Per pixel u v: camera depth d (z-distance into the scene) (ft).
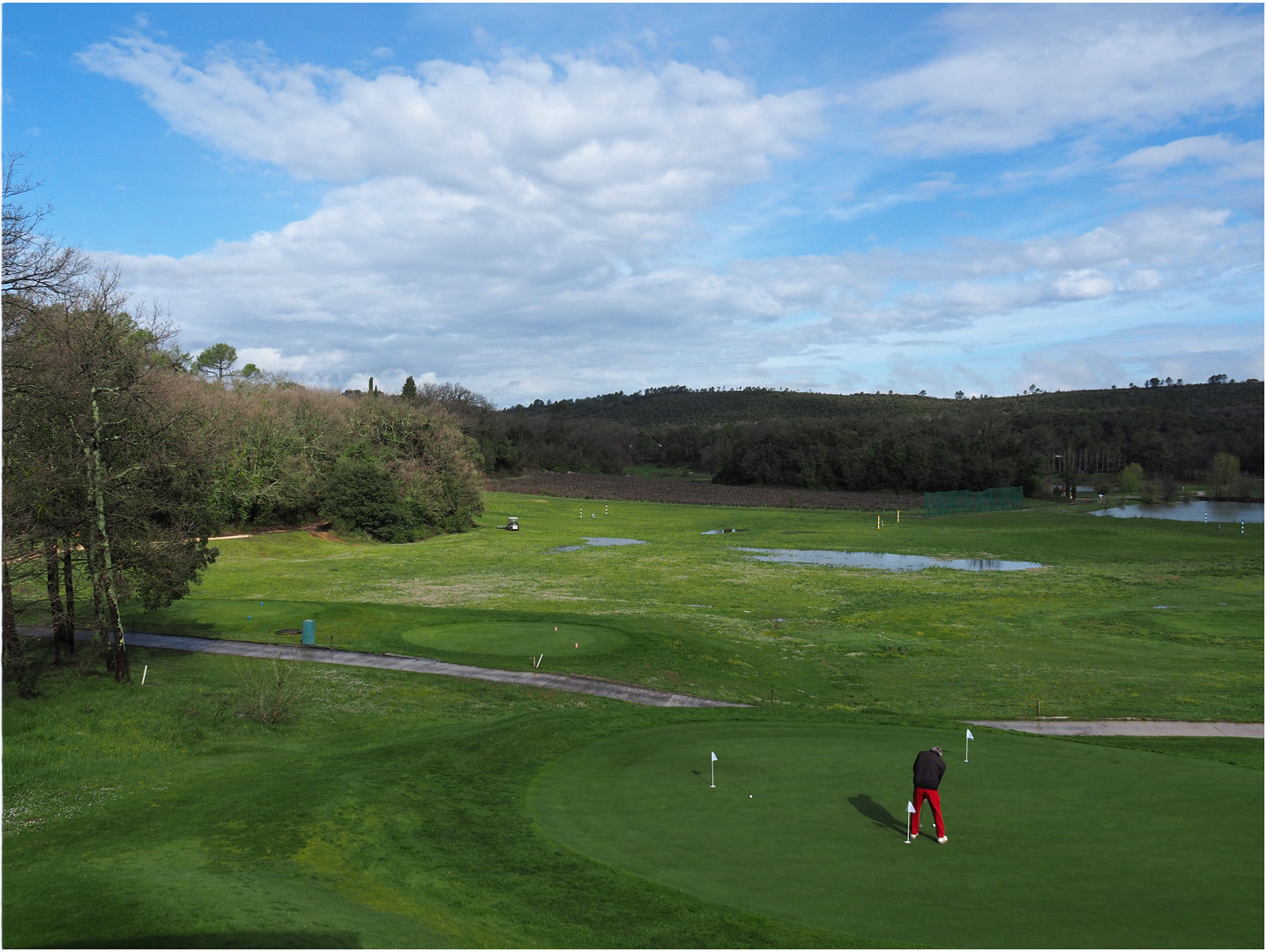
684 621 139.44
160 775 59.93
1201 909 35.04
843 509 405.80
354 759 62.69
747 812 49.06
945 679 104.32
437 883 39.63
